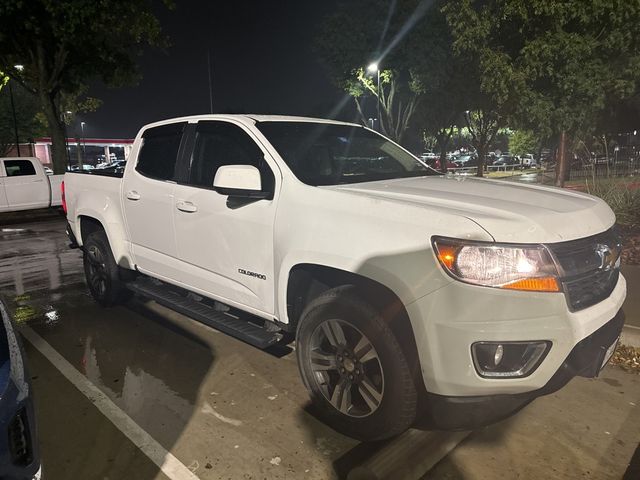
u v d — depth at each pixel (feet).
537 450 9.46
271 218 10.84
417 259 8.43
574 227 8.83
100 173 17.54
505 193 10.45
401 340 8.84
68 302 18.89
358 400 10.04
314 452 9.48
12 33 51.67
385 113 80.84
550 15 35.96
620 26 35.73
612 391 11.62
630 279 17.80
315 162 12.04
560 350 8.11
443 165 87.56
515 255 7.98
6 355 6.53
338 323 9.64
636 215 24.86
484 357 8.13
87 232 18.20
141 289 15.29
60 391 11.86
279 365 13.21
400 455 9.37
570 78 37.22
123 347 14.44
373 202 9.37
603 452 9.37
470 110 67.82
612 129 58.18
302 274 10.62
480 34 40.11
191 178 13.29
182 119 14.35
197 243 12.78
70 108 108.17
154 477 8.80
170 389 11.93
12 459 5.83
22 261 27.04
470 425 8.66
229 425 10.39
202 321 12.76
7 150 153.07
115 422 10.50
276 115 13.79
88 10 47.03
